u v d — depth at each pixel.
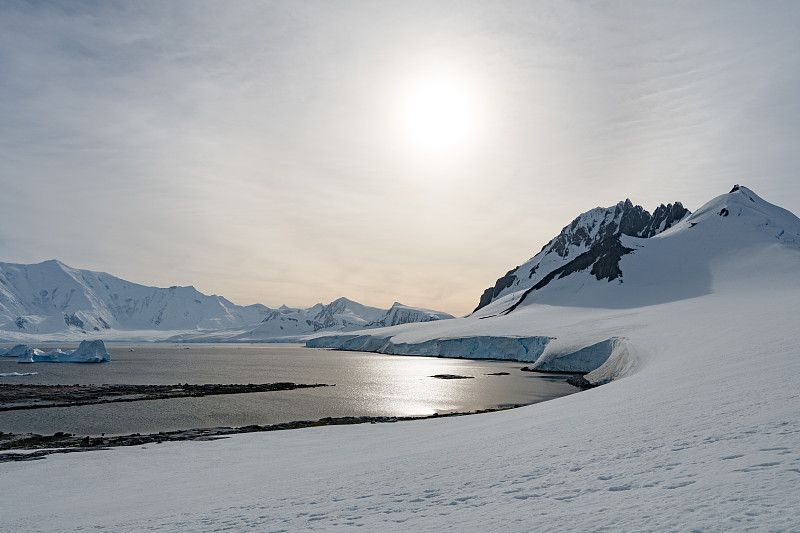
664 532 7.41
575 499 10.44
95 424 50.28
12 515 18.30
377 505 12.77
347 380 96.00
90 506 18.73
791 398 17.67
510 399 66.75
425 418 48.94
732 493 8.73
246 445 34.84
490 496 12.05
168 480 23.77
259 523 12.27
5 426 49.09
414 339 198.12
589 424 21.55
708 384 25.92
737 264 153.75
